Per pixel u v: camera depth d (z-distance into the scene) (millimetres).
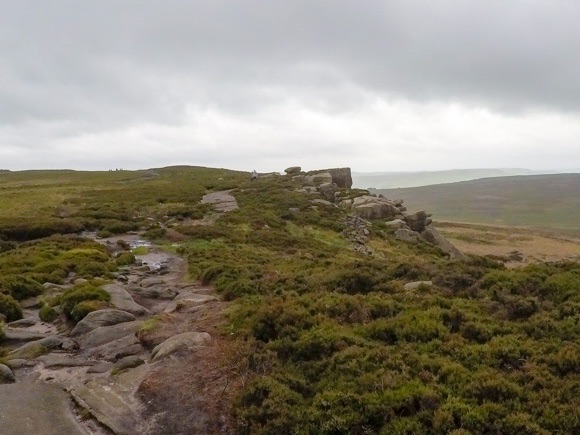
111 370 11070
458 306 12625
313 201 50625
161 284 20719
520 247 77375
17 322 14859
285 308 12305
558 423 7184
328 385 8859
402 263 17828
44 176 94062
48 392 10078
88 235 34969
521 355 9531
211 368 10281
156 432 8445
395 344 10609
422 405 7816
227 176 84688
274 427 7852
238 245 32219
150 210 46969
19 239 33562
